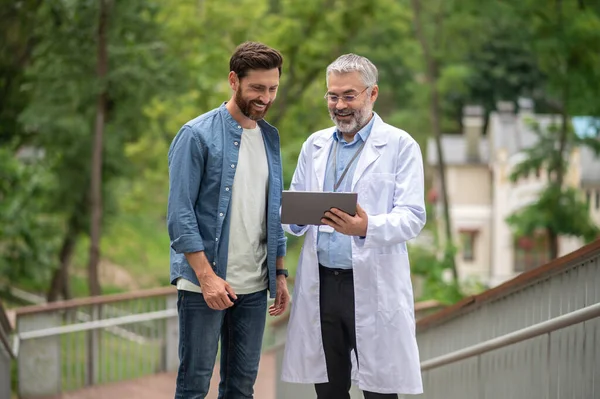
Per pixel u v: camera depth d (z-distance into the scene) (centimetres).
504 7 1912
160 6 1525
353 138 360
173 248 332
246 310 354
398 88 2698
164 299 1001
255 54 322
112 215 1958
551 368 369
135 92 1503
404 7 1994
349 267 360
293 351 373
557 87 1891
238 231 342
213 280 329
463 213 3881
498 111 3881
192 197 332
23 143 1881
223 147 336
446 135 4122
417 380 359
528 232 2092
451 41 2228
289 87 1916
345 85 344
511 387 408
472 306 446
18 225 1558
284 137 1905
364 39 1977
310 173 368
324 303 367
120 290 2577
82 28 1466
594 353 335
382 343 355
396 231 334
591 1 1828
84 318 963
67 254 1928
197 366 346
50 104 1560
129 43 1468
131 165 1823
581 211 2070
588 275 341
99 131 1536
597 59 1806
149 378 973
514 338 369
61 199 1809
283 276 368
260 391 882
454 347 488
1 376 602
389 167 352
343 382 378
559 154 2172
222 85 1702
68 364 909
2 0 1570
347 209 325
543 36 1808
